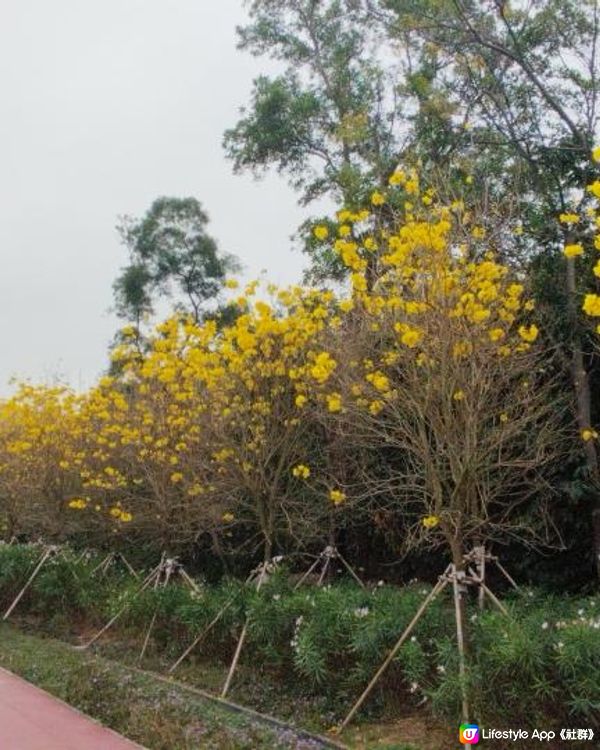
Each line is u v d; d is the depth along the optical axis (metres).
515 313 5.36
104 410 8.38
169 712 4.89
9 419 9.94
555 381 6.05
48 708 5.34
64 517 9.30
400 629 4.85
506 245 6.18
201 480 7.15
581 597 5.76
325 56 13.70
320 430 6.97
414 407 4.84
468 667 4.20
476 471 4.74
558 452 5.53
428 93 8.90
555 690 3.88
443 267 4.54
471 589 6.57
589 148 6.45
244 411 6.54
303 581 6.92
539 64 7.23
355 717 4.81
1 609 9.47
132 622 7.38
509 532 5.98
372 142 11.70
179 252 20.16
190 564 9.23
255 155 13.98
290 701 5.28
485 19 7.39
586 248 6.19
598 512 5.88
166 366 7.18
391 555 7.97
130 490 8.29
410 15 8.00
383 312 5.02
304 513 6.93
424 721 4.69
